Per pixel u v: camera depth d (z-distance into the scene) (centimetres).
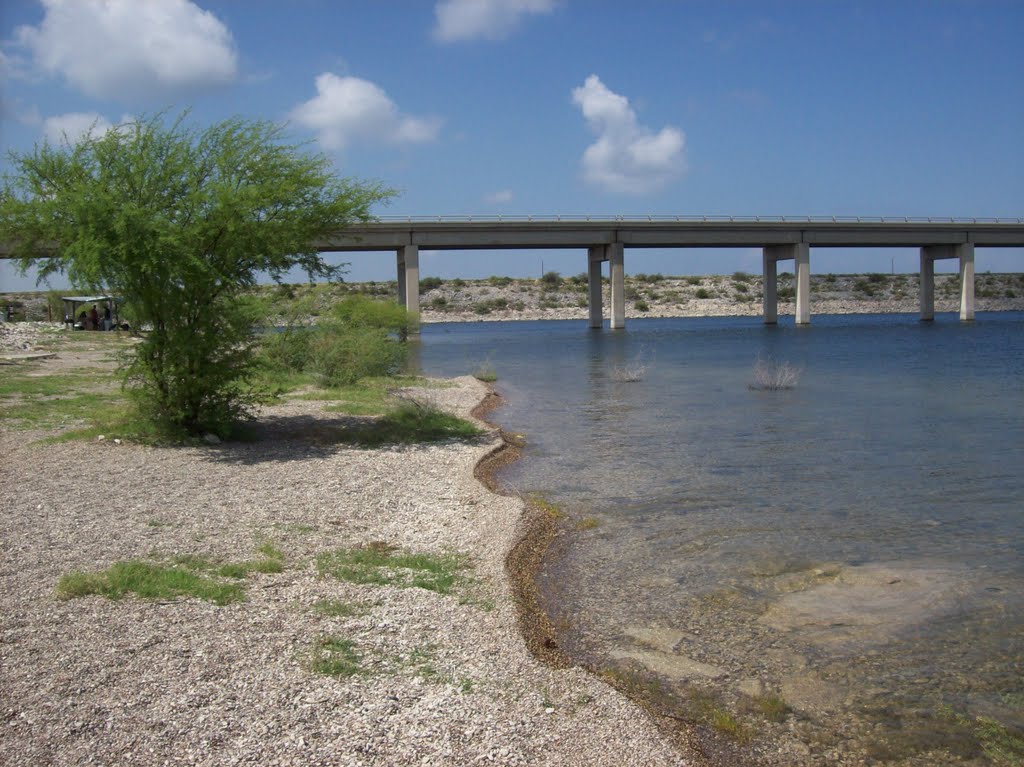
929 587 893
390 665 668
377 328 3634
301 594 819
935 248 10325
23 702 573
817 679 689
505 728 578
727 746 590
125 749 520
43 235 1486
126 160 1499
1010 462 1567
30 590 794
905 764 570
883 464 1562
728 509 1231
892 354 4938
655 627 797
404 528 1093
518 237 8669
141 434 1633
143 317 1581
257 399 1839
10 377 2673
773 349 5638
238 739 539
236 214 1502
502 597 842
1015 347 5453
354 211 1694
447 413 2247
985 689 670
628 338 7681
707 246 9825
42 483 1255
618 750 559
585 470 1536
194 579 833
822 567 962
